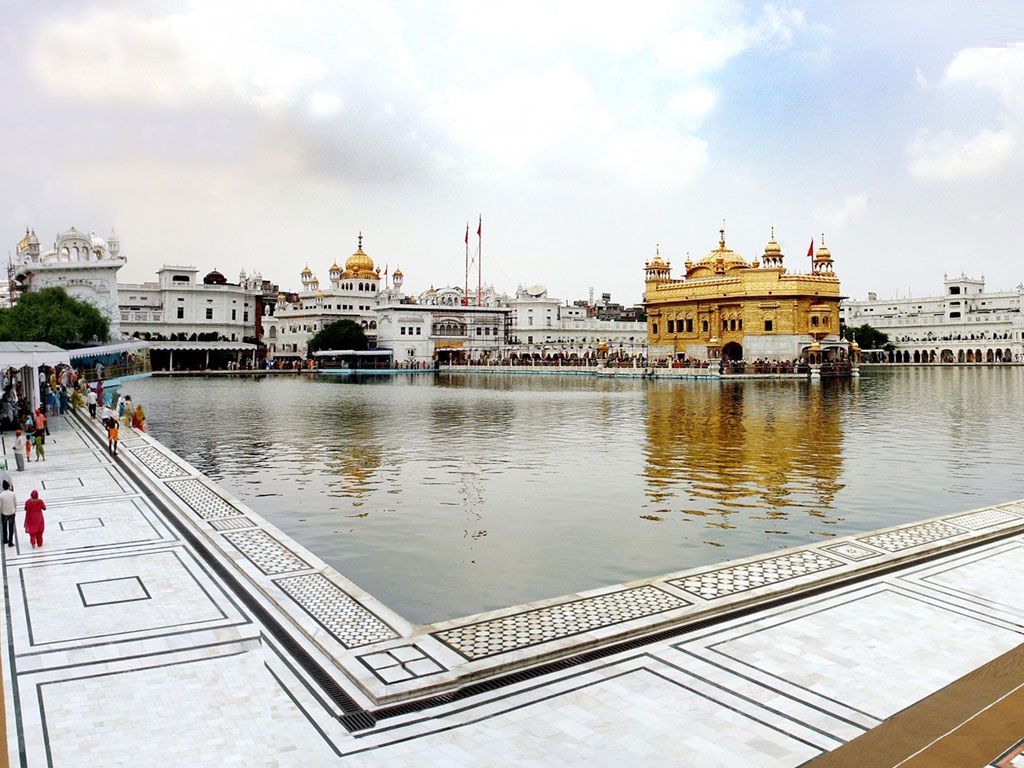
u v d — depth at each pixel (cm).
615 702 963
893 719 916
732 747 856
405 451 3347
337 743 870
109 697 984
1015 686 998
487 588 1516
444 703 965
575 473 2764
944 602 1314
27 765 823
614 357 12938
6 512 1705
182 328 12950
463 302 15838
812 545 1653
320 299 15038
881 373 11588
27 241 10694
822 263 10944
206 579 1462
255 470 2870
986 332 15225
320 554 1753
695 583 1406
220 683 1025
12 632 1201
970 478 2611
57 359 3872
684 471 2780
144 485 2423
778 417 4712
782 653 1105
